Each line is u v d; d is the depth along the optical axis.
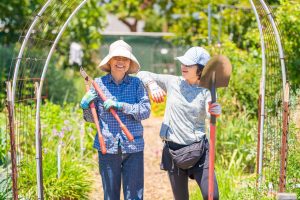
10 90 5.11
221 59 4.71
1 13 14.12
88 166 7.96
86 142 8.72
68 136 8.35
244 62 9.51
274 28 5.67
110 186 5.18
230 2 12.23
